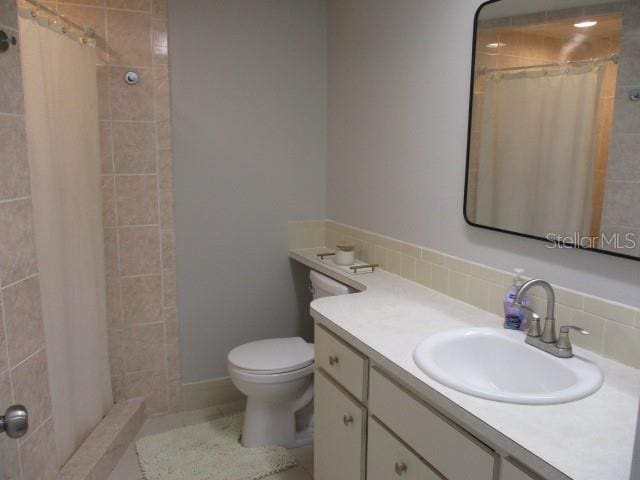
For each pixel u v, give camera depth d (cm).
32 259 164
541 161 176
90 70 243
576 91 163
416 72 234
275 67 298
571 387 139
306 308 328
